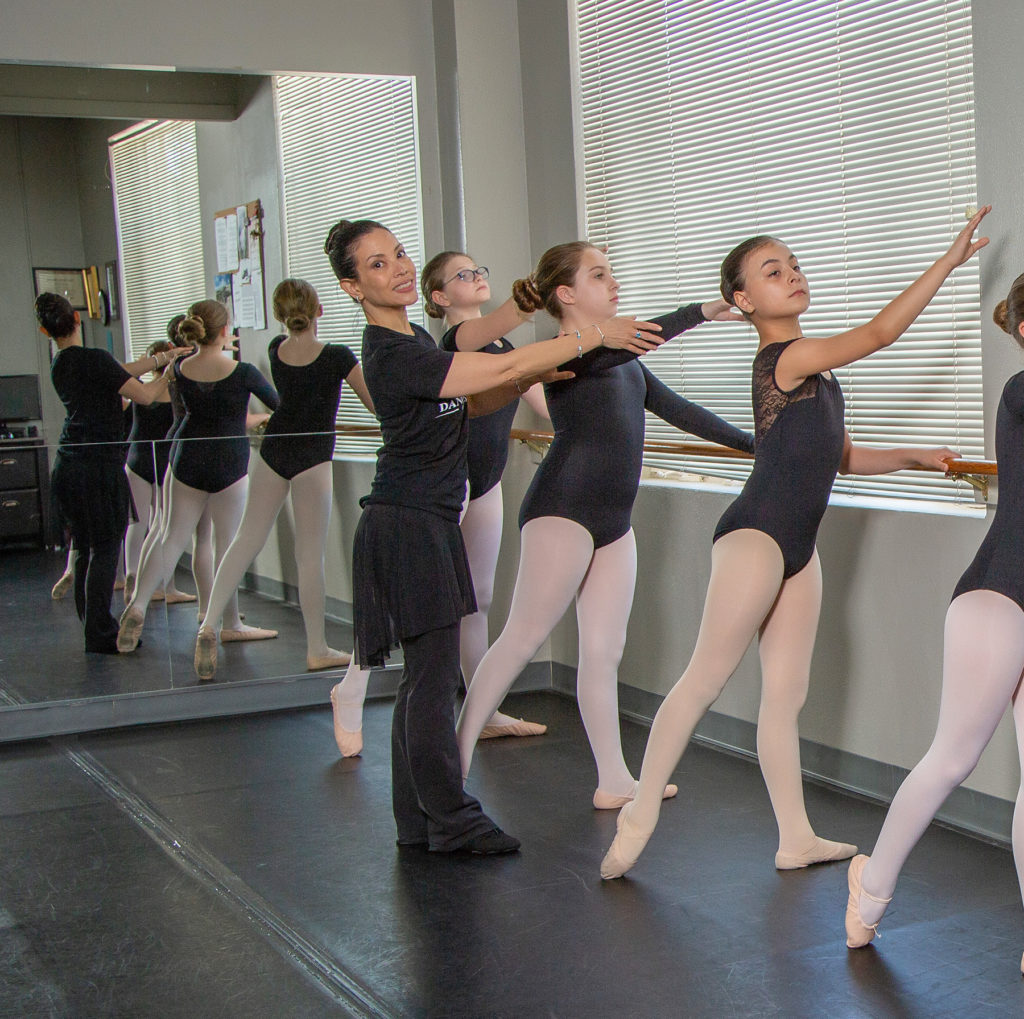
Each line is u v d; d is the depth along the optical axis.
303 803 3.86
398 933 2.89
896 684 3.55
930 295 2.72
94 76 4.64
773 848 3.32
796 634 3.11
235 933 2.92
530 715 4.80
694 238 4.23
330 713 4.94
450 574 3.25
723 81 4.05
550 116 4.90
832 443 2.98
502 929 2.89
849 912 2.70
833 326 3.69
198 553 4.89
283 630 5.02
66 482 4.71
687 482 4.44
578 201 4.79
